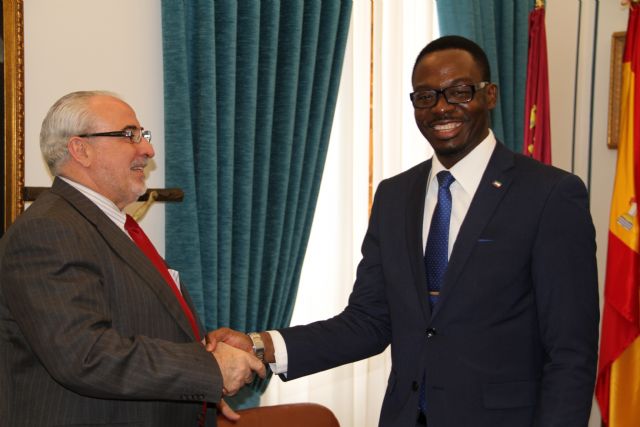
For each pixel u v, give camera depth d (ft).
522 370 4.98
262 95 7.88
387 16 10.18
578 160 12.96
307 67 8.31
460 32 10.35
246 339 5.85
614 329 10.88
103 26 6.82
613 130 12.37
